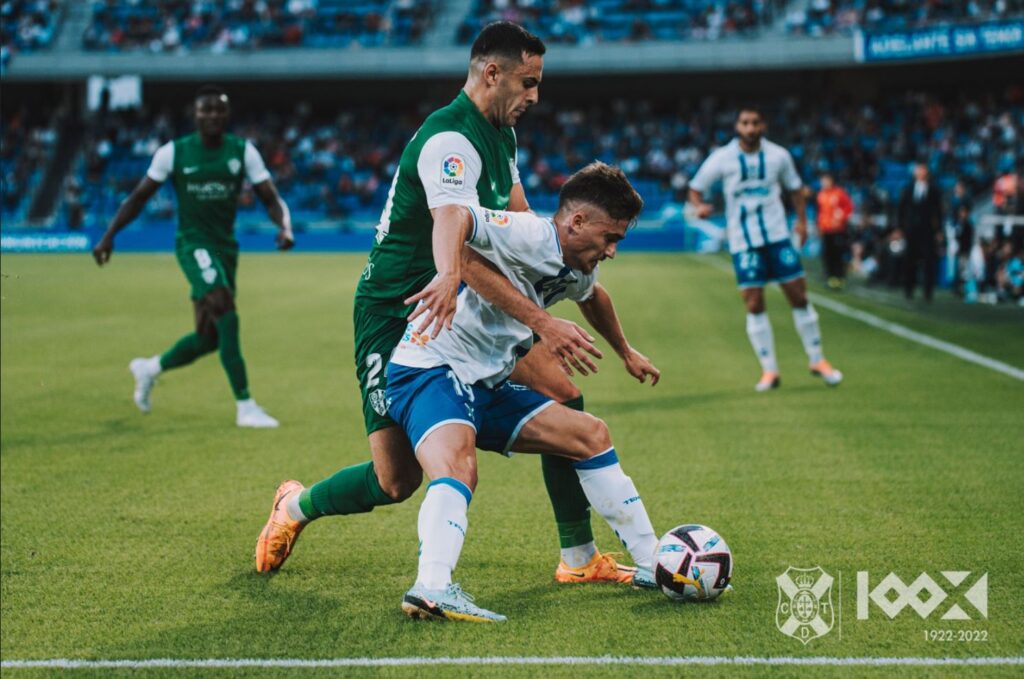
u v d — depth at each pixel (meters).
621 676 6.68
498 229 7.40
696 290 39.19
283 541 8.81
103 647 7.27
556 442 8.15
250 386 19.58
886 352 23.08
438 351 7.83
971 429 14.91
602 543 10.00
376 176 80.69
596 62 77.00
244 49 80.25
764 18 76.88
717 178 18.58
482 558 9.31
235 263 16.09
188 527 10.38
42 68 80.81
